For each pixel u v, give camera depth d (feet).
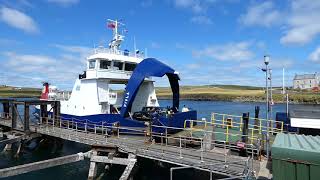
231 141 57.72
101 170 63.93
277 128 69.62
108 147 55.98
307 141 38.42
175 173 62.95
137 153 54.39
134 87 69.31
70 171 67.41
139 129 68.13
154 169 65.00
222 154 51.55
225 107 309.63
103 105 79.00
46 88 105.60
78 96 82.48
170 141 63.00
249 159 45.57
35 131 81.15
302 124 52.08
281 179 33.78
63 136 71.05
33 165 51.11
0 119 105.70
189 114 76.84
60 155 80.38
